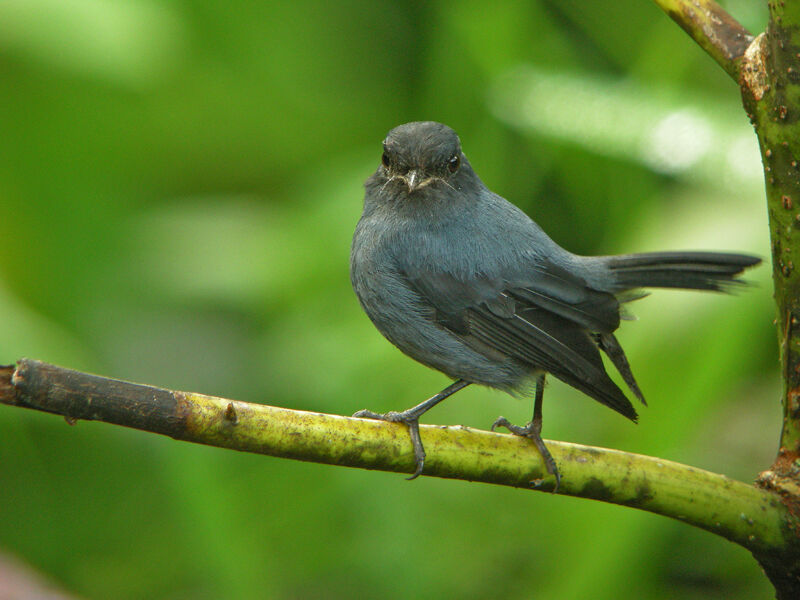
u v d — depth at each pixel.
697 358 8.99
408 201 9.35
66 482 10.48
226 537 8.84
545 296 9.09
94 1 9.62
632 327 9.50
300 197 11.59
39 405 4.68
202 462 9.02
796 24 4.98
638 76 10.85
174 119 11.76
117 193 11.34
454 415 10.19
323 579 9.59
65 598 6.57
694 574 9.76
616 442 9.97
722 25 5.47
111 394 4.81
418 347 9.38
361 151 11.84
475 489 9.86
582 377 8.48
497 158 11.18
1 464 10.48
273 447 5.27
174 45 10.34
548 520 9.46
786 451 5.78
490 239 9.27
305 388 10.46
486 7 11.34
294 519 9.90
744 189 10.12
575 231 11.32
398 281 9.28
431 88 11.59
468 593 9.34
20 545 10.12
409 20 12.47
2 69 9.98
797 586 5.83
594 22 11.45
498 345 9.09
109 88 10.41
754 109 5.36
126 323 11.01
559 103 10.84
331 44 12.30
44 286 10.97
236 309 11.13
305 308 10.86
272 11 12.13
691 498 5.68
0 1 9.35
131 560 9.98
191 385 10.76
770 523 5.66
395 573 9.49
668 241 10.27
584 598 8.48
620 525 8.52
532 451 5.78
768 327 10.16
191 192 11.90
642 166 10.66
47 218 11.09
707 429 10.34
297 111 12.11
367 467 5.62
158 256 11.20
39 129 10.97
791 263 5.44
